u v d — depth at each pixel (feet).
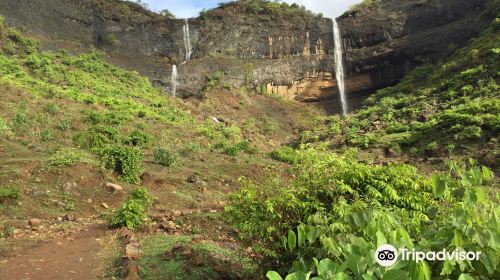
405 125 94.73
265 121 142.31
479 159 66.13
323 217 12.12
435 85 119.03
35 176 40.47
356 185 13.55
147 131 83.51
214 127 114.11
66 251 22.74
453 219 8.50
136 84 136.56
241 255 19.75
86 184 41.32
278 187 14.84
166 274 17.87
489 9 140.87
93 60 138.62
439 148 75.56
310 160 14.51
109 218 31.07
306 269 10.32
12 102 74.38
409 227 10.64
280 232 13.92
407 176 13.97
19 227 28.66
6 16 128.67
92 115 78.18
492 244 8.02
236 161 72.95
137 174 47.98
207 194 50.44
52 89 92.48
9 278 18.26
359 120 116.26
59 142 58.85
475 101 90.68
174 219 31.53
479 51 117.08
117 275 18.22
